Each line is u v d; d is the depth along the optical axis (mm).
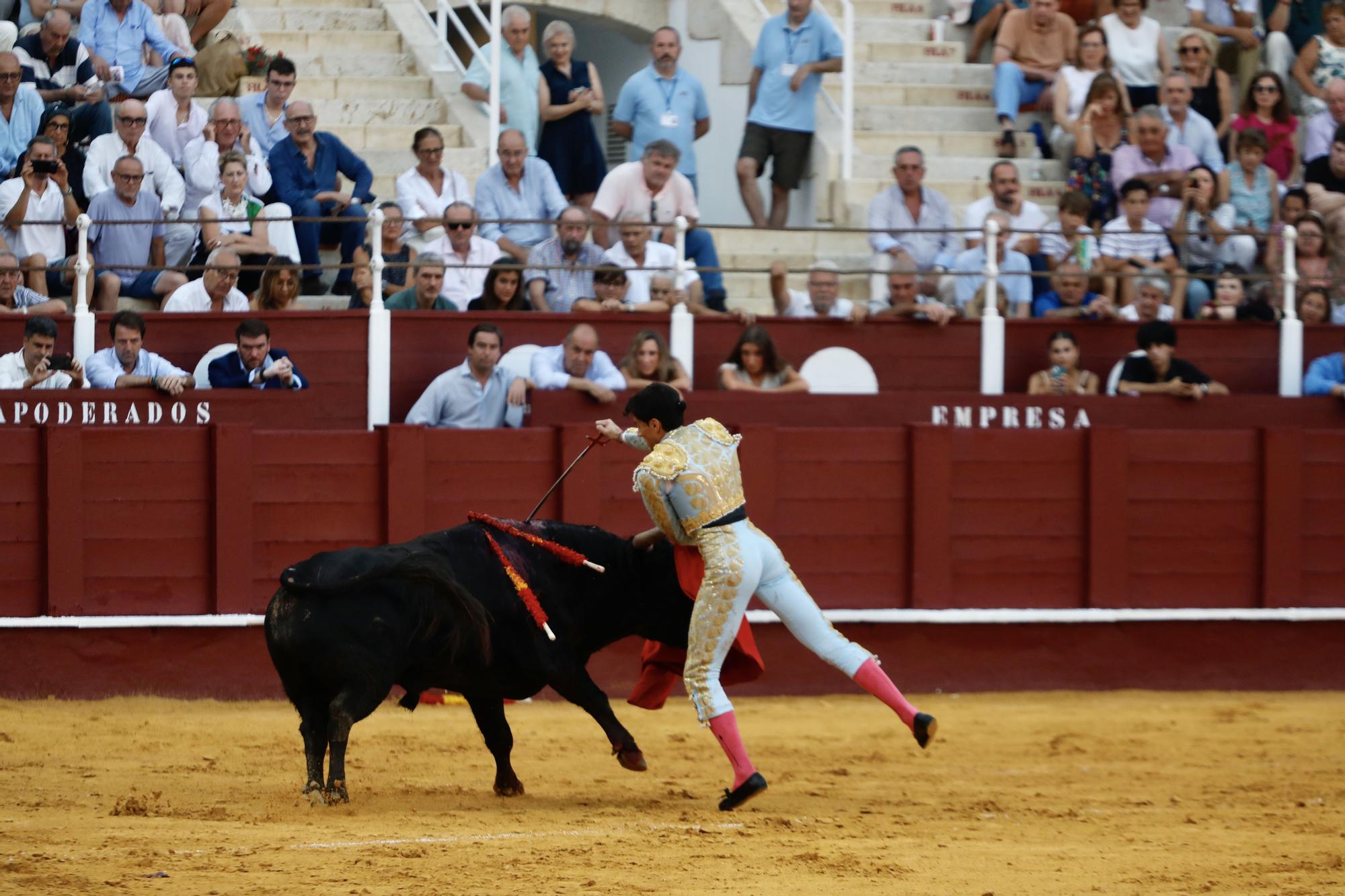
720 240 35719
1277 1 46031
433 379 31750
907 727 28969
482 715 21062
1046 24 42875
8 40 36219
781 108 40406
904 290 33625
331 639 18891
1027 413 33500
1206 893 14750
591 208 36375
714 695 19656
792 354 33281
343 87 41531
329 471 30672
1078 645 33625
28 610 29828
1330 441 34156
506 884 14656
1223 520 33906
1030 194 40250
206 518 30438
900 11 47000
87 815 18688
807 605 20250
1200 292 35281
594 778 23250
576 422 31422
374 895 14133
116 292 31906
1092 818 19656
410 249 33094
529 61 39438
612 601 20875
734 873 15352
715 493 19719
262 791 21047
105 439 29984
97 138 33594
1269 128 40625
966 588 33062
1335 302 35750
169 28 39312
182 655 30406
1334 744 27281
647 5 46188
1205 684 33969
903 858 16312
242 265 32031
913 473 32625
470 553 20031
